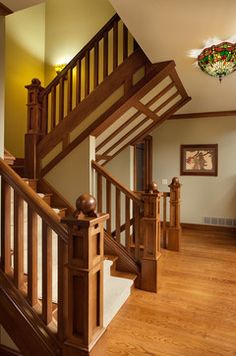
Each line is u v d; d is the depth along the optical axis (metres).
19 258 1.70
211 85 3.57
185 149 5.63
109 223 3.12
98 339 1.47
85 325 1.41
